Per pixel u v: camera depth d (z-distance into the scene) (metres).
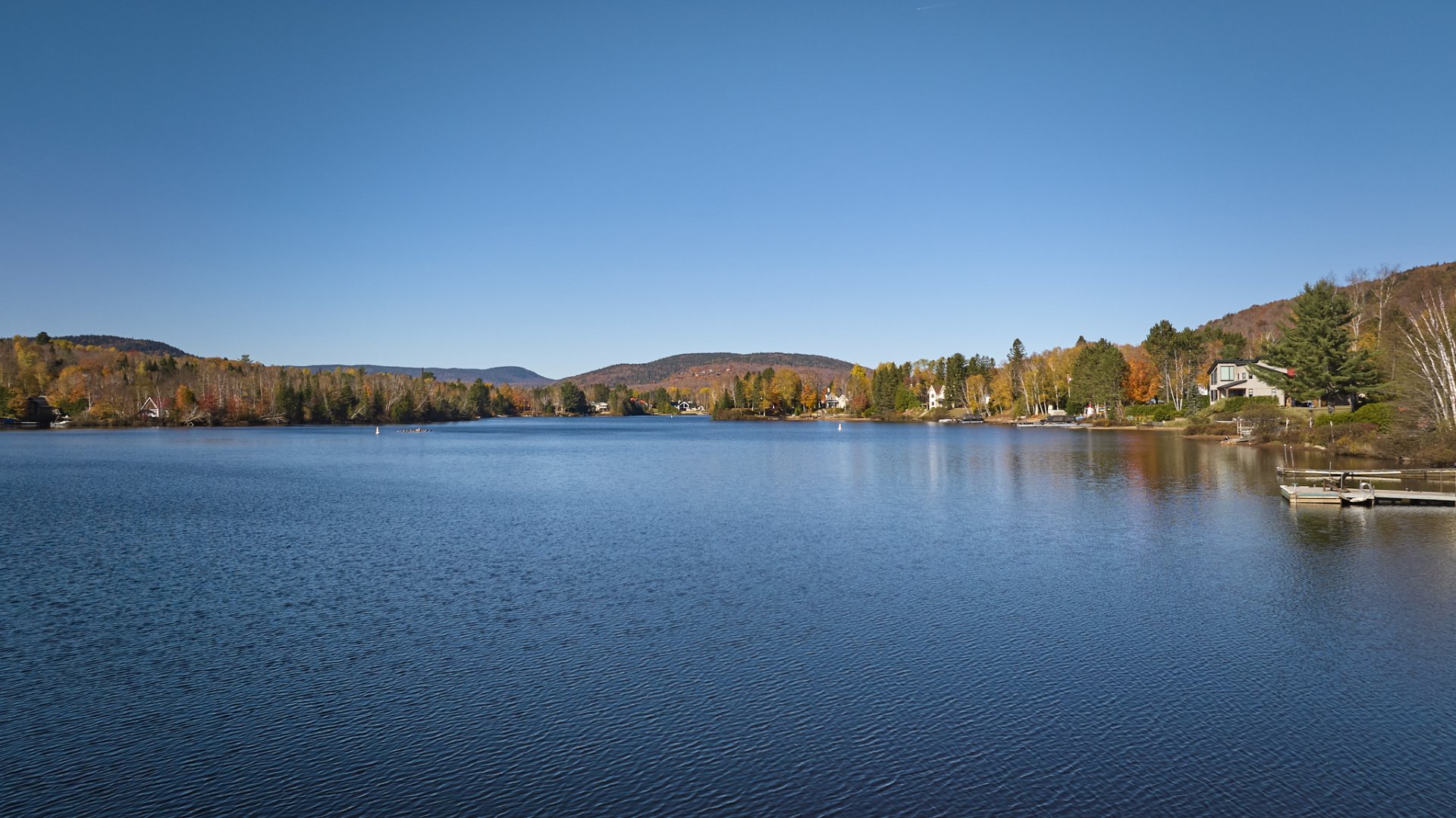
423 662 18.39
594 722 15.15
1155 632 20.16
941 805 12.35
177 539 34.09
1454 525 34.34
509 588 25.00
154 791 12.89
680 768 13.48
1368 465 58.81
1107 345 156.62
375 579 26.34
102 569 28.19
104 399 171.12
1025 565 27.83
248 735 14.80
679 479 60.16
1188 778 13.06
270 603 23.48
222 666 18.28
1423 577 25.28
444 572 27.30
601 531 35.78
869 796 12.61
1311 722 14.92
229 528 36.97
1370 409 70.62
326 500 48.09
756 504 44.88
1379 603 22.39
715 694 16.44
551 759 13.80
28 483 57.91
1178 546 30.80
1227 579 25.39
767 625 20.94
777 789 12.80
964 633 20.17
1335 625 20.47
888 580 25.75
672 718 15.33
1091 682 16.94
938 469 65.56
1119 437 108.38
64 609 22.97
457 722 15.21
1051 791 12.70
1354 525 34.69
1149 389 158.12
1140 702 15.90
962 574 26.52
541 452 96.00
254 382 192.12
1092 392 146.88
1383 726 14.72
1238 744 14.15
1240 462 64.06
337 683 17.17
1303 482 48.53
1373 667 17.56
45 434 140.88
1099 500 44.34
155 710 15.92
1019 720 15.15
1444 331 63.50
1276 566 27.05
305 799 12.64
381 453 93.25
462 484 57.53
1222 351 164.38
